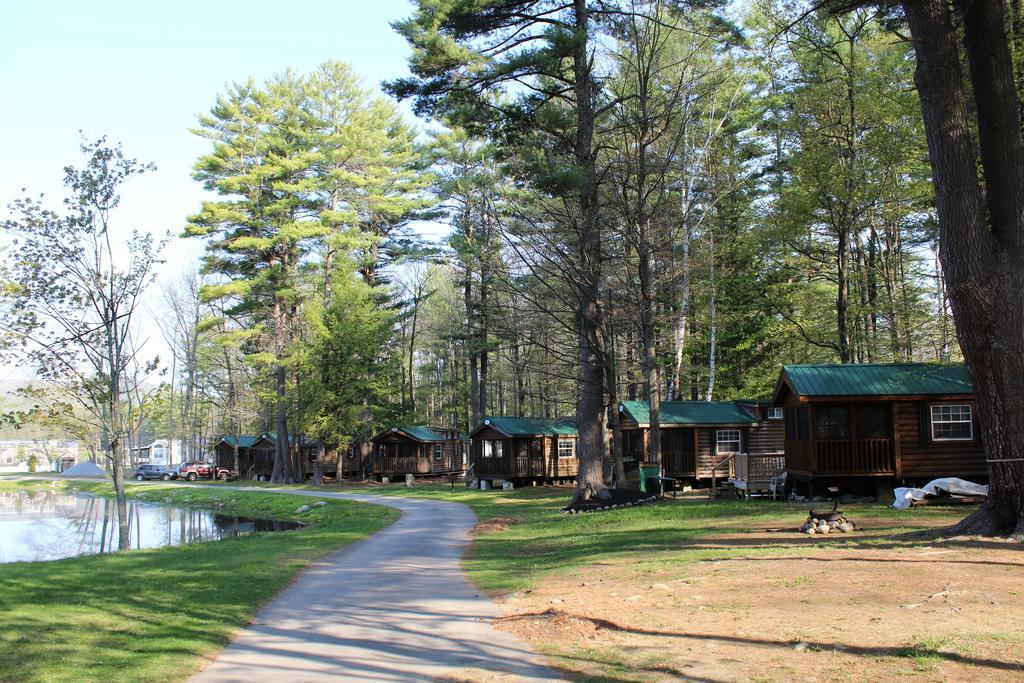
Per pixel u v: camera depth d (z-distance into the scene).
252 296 53.28
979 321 12.80
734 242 38.56
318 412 49.19
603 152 29.28
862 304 35.31
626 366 39.53
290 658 8.36
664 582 10.99
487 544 18.36
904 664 6.57
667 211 26.00
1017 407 12.55
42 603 12.11
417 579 13.65
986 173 13.27
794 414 24.70
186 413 77.50
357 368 49.56
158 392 24.36
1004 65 13.08
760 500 24.59
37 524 34.84
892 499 22.42
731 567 11.66
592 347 24.45
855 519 17.09
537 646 8.26
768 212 37.00
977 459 22.78
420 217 54.09
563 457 43.12
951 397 22.72
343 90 54.97
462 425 62.22
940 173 13.13
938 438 22.89
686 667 6.97
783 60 32.50
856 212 30.19
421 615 10.38
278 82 54.62
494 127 24.16
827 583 9.99
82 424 26.39
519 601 10.89
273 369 55.12
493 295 36.47
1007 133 13.00
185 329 75.81
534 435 41.28
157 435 100.38
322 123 53.25
